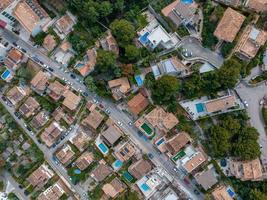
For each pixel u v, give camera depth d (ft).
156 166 337.93
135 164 338.13
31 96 352.69
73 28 338.95
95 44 334.44
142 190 339.77
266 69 313.53
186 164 322.96
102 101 345.10
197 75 316.19
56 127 345.92
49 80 347.15
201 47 317.83
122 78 331.16
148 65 326.24
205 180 324.39
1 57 351.25
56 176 357.00
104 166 343.67
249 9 305.12
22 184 361.10
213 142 315.37
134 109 334.03
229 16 301.02
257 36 304.09
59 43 341.82
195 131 330.54
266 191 319.47
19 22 334.24
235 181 326.85
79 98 342.44
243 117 319.47
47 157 358.02
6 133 358.02
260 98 318.24
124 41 319.88
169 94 315.58
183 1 315.99
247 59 312.29
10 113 358.23
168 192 337.31
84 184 353.51
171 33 318.86
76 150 351.87
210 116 324.39
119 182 343.87
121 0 319.68
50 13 340.18
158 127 331.57
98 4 316.60
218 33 303.68
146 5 324.19
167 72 317.22
